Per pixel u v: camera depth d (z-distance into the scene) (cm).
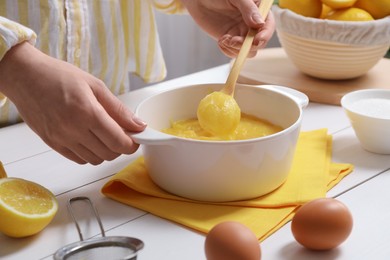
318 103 114
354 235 70
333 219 65
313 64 118
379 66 130
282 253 67
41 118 74
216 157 73
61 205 77
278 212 74
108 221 74
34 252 67
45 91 72
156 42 130
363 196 79
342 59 115
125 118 74
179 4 121
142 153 89
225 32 103
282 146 76
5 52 73
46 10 111
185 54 191
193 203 77
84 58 120
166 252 67
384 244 68
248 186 76
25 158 90
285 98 87
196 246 68
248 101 92
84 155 76
